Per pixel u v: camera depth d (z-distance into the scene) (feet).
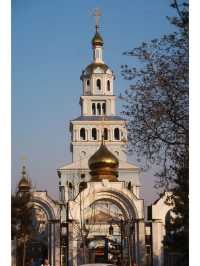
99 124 384.06
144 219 239.30
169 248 215.31
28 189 250.78
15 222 213.66
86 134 384.06
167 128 110.22
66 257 238.68
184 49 106.52
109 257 273.33
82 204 239.09
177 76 107.55
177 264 190.70
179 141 109.40
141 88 111.45
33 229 252.62
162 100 109.70
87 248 249.55
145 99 111.14
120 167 363.97
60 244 239.71
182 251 155.22
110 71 408.67
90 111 398.21
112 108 400.88
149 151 112.16
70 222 237.25
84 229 239.91
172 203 144.87
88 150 382.01
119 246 267.39
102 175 262.67
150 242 244.22
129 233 238.89
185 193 112.47
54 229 239.91
